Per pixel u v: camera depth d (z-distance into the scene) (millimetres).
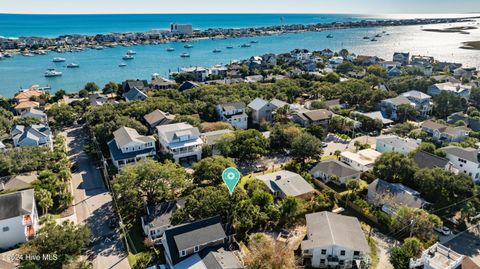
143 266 41969
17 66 195875
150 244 45500
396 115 98500
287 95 114812
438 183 53938
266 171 66688
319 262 42875
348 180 60188
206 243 41250
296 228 49781
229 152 68500
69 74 175125
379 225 50281
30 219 46844
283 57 198750
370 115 94188
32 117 89312
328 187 60125
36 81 158875
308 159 71562
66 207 54688
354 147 79062
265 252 39562
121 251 45188
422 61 174250
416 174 56781
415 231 46594
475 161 62344
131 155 67688
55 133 87000
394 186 56344
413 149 69438
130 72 181625
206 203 45938
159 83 129250
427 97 103688
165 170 53500
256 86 119125
